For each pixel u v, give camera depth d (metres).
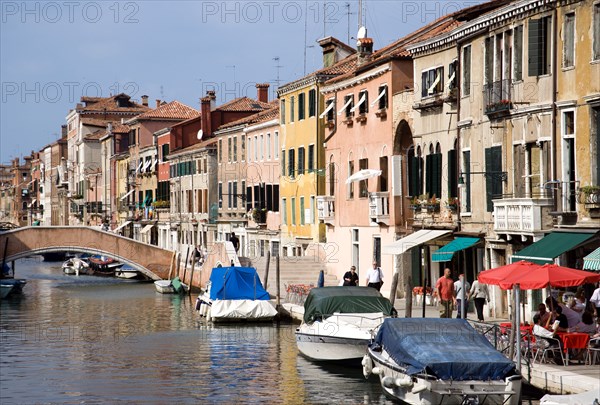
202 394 30.11
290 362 35.53
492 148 39.47
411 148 48.59
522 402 25.77
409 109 48.03
